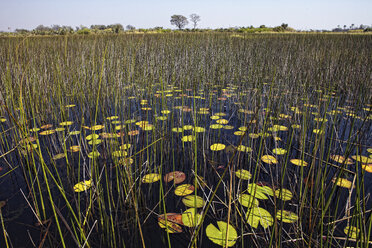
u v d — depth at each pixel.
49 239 0.99
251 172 1.48
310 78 3.32
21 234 1.01
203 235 1.00
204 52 5.23
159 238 1.01
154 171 1.48
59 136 1.90
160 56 4.48
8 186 1.34
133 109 2.62
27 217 1.11
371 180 1.32
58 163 1.57
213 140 1.90
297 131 1.97
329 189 1.29
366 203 1.16
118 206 1.19
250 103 2.62
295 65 3.84
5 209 1.16
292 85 2.89
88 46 4.83
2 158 1.65
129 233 1.04
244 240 0.97
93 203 1.20
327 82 3.11
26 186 1.34
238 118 2.38
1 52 3.99
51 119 2.37
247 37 8.62
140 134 1.99
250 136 1.93
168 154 1.71
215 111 2.62
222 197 1.24
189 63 3.84
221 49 5.50
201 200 1.20
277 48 5.89
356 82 3.05
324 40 7.00
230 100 2.86
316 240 0.94
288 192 1.24
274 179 1.40
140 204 1.20
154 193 1.30
